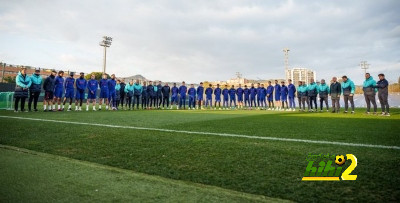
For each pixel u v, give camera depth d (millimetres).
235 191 1598
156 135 3682
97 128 4410
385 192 1537
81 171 2020
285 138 3414
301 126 4969
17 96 9070
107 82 12453
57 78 10406
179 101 17266
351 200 1438
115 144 3061
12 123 5035
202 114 9430
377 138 3410
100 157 2484
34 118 6215
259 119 6863
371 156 2369
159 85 16078
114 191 1585
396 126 4977
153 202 1410
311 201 1433
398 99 18797
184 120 6355
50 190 1591
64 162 2295
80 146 2963
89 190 1599
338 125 5195
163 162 2295
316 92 12742
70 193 1543
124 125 4949
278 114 9773
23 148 2879
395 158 2287
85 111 10477
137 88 14414
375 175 1844
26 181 1760
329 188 1631
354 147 2781
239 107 18156
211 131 4137
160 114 9047
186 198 1476
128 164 2242
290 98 14906
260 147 2822
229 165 2170
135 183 1746
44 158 2430
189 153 2598
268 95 16188
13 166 2143
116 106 13227
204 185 1714
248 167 2107
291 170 2012
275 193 1558
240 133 3916
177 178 1868
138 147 2891
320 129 4453
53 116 7059
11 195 1503
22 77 9234
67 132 3938
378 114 9547
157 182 1772
